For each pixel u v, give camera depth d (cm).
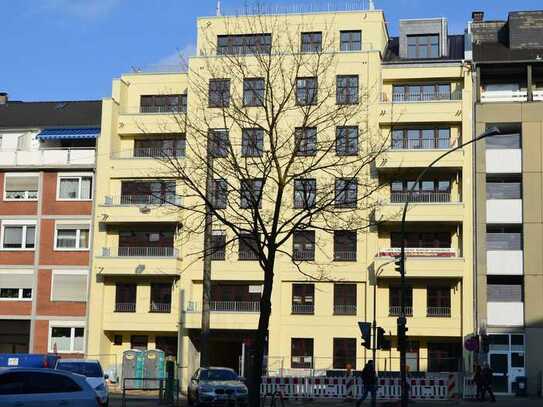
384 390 3656
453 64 4591
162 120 4719
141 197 4653
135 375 4175
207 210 2945
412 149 4406
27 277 4762
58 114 5316
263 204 4047
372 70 4544
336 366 4409
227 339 4609
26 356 2581
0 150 4894
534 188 4412
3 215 4834
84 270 4706
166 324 4569
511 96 4600
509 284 4406
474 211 4422
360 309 4422
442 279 4400
